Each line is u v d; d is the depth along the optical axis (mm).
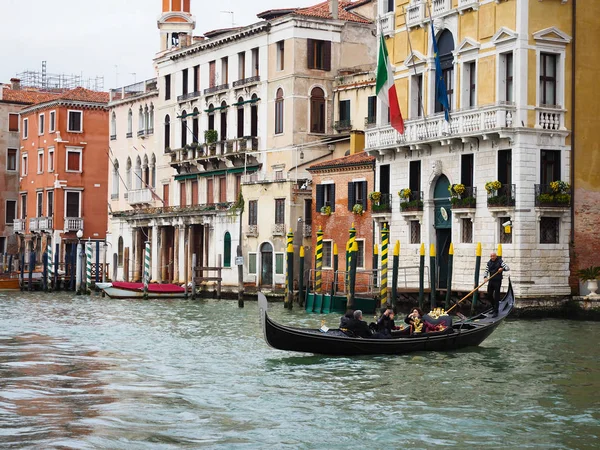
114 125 69688
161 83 63406
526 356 25781
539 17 35906
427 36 40406
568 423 18125
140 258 62812
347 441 16719
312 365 24297
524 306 34969
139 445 16141
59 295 55844
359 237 43969
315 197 46875
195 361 25047
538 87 35875
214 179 57688
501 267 31844
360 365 24312
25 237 76062
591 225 36375
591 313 34969
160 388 21031
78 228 71438
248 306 44344
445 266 39406
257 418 18234
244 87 54969
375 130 42438
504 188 35844
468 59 38094
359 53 53062
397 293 36812
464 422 18109
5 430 16781
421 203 39938
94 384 21359
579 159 36344
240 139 54688
